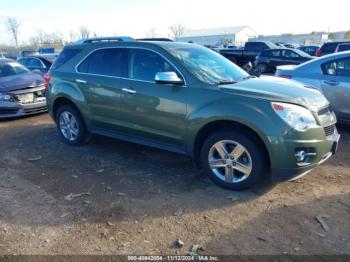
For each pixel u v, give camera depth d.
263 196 3.70
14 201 3.73
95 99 4.93
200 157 4.12
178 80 3.92
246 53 20.75
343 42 15.70
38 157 5.12
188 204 3.58
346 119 6.02
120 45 4.71
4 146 5.73
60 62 5.54
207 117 3.72
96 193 3.88
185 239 2.98
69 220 3.32
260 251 2.78
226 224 3.19
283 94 3.61
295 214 3.32
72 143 5.60
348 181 4.04
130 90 4.44
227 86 3.81
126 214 3.41
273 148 3.40
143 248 2.87
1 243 2.97
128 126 4.62
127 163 4.77
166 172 4.42
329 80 6.04
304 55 17.11
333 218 3.23
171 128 4.12
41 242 2.98
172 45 4.52
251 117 3.45
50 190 3.99
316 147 3.48
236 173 3.81
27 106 7.70
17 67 8.91
